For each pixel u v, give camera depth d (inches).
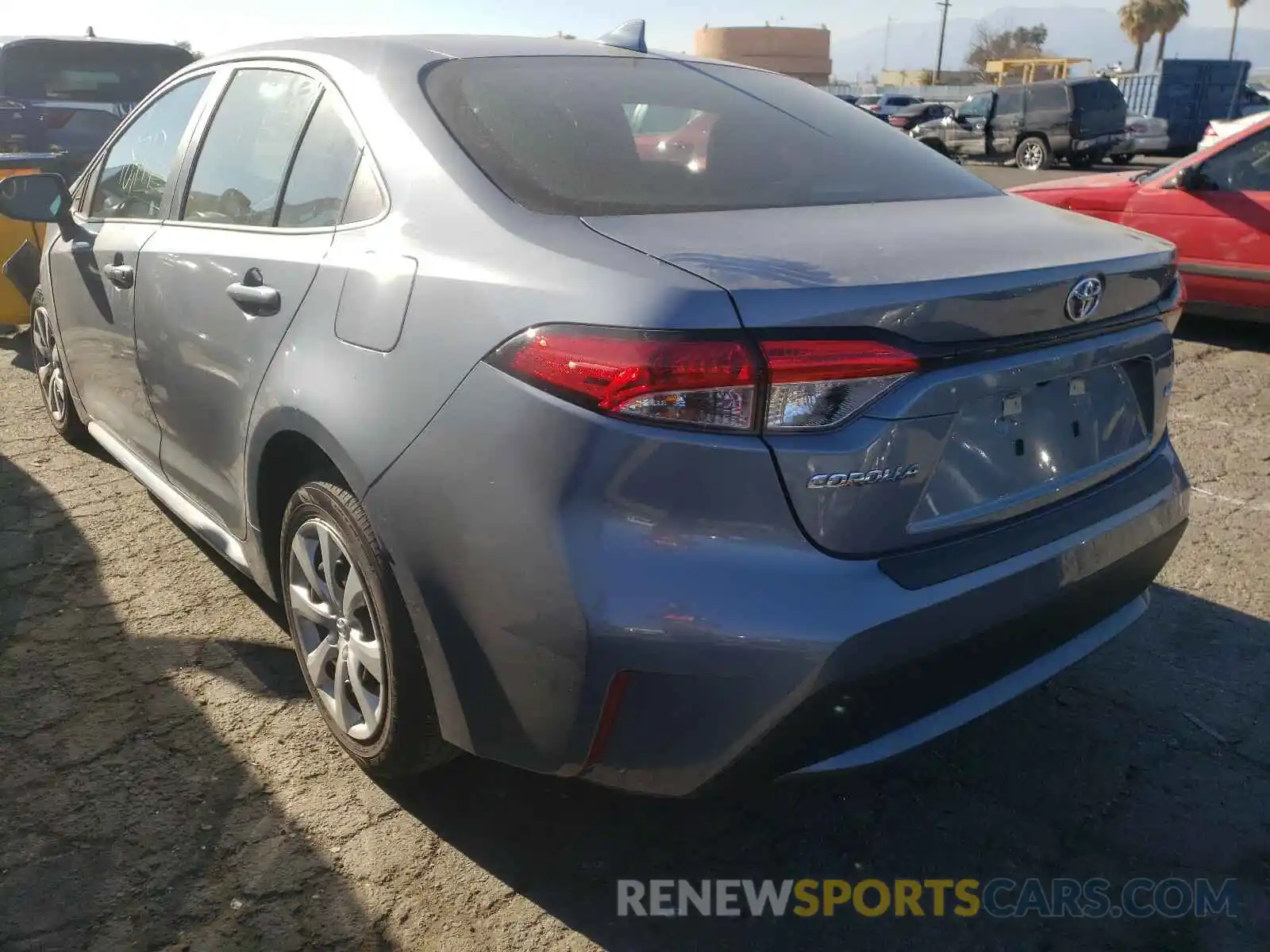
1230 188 251.4
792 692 70.6
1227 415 206.2
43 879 86.7
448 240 83.0
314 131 103.3
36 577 138.9
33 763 101.2
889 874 90.3
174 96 135.9
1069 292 79.9
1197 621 129.3
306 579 100.7
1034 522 83.7
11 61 348.5
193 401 114.3
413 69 98.0
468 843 92.4
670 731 72.1
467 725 81.8
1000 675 83.3
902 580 73.6
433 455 78.4
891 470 72.3
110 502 163.3
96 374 149.3
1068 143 802.8
